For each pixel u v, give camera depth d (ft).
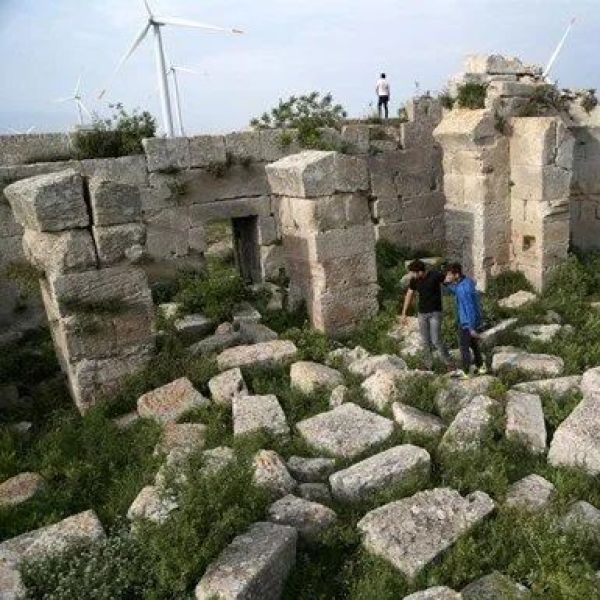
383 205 51.62
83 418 28.25
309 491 21.15
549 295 40.32
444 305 36.17
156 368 30.35
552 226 40.86
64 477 24.36
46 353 35.65
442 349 30.07
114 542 18.70
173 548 16.93
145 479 22.93
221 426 26.14
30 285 30.94
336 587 17.54
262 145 46.44
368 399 27.45
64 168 40.40
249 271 51.47
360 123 51.78
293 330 34.86
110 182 27.63
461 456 21.99
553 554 16.90
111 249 28.17
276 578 17.16
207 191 45.19
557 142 39.55
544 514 18.81
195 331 36.83
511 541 18.20
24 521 21.57
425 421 24.53
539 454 23.07
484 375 28.40
